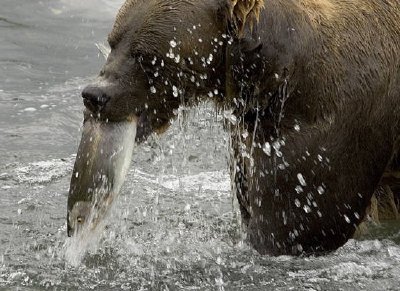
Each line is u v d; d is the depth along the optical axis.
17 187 14.34
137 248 11.85
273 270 11.04
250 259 11.29
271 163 10.88
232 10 10.20
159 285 10.75
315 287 10.64
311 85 10.65
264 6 10.39
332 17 10.93
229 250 11.74
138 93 10.17
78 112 17.78
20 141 16.39
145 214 13.20
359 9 11.15
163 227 12.70
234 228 12.70
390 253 11.65
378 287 10.65
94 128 10.05
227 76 10.55
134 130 10.18
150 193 14.12
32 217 13.09
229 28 10.33
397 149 11.62
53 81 19.30
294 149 10.77
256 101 10.65
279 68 10.47
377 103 11.05
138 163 15.34
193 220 13.02
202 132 15.18
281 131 10.79
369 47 11.00
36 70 19.83
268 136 10.84
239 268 11.14
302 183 10.89
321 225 11.15
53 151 16.06
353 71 10.86
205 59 10.37
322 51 10.70
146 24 10.16
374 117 11.07
